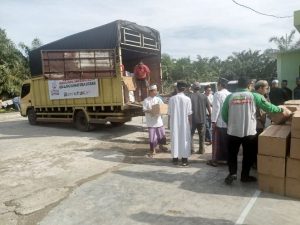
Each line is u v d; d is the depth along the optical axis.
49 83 13.45
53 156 8.41
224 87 6.63
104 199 5.20
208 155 7.70
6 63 31.00
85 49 11.12
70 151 8.91
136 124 13.98
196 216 4.38
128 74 11.88
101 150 8.91
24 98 15.48
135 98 11.64
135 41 11.28
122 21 10.69
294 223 4.06
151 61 12.68
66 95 12.68
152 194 5.28
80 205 5.02
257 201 4.75
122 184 5.86
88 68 10.95
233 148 5.39
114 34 10.59
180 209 4.63
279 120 5.67
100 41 11.06
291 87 15.97
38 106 14.30
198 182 5.73
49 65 11.15
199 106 7.64
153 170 6.65
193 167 6.71
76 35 11.87
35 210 4.98
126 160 7.73
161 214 4.51
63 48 12.48
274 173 4.95
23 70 32.00
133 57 12.84
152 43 12.20
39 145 9.99
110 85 11.08
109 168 7.10
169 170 6.59
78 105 12.30
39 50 13.80
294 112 5.26
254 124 5.31
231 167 5.43
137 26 11.34
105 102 11.33
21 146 9.99
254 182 5.56
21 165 7.67
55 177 6.61
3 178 6.71
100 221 4.43
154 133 8.02
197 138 9.97
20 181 6.46
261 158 5.05
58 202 5.24
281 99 9.02
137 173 6.50
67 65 11.07
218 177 5.95
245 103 5.20
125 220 4.41
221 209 4.55
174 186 5.59
